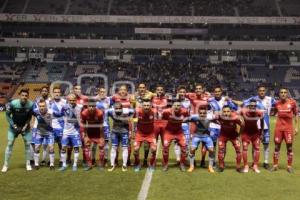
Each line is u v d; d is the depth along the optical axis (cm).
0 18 5694
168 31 5719
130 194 1001
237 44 5694
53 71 5603
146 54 5912
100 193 1008
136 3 5941
